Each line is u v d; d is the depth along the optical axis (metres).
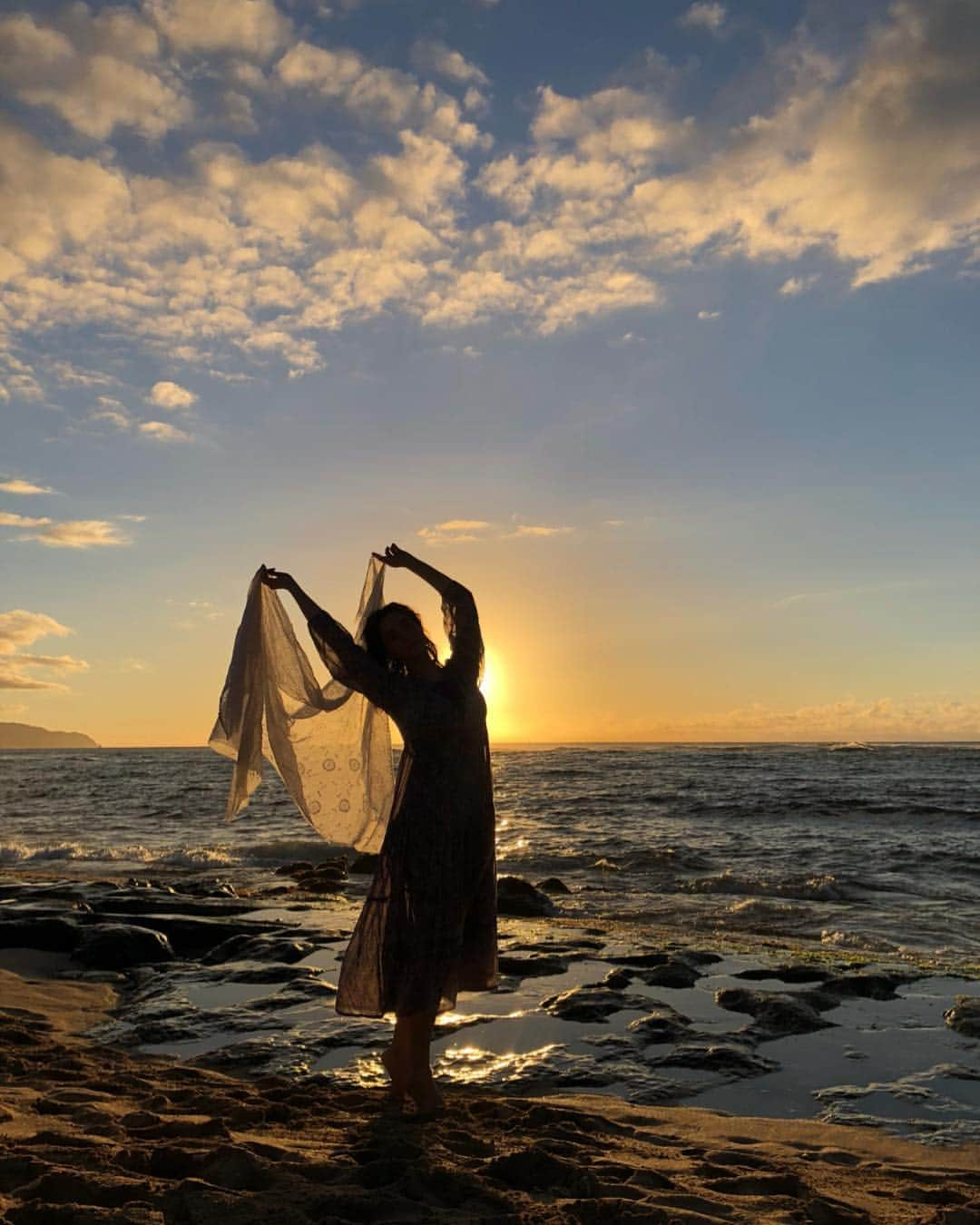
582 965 7.63
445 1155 3.29
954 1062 5.35
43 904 11.02
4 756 141.12
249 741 4.61
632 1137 4.07
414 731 3.93
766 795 32.81
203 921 9.30
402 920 3.90
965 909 12.34
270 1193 2.68
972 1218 2.96
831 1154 3.96
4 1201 2.52
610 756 91.31
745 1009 6.37
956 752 88.00
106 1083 4.47
